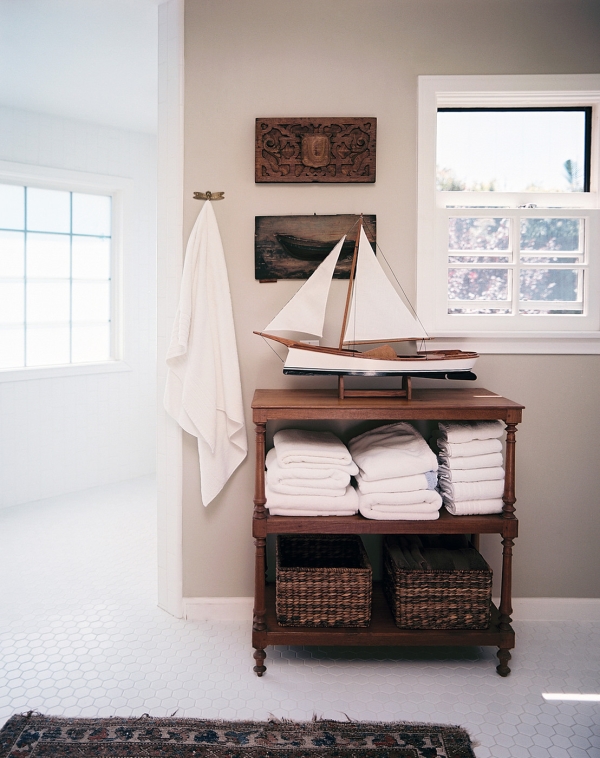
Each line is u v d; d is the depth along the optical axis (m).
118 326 4.65
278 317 2.38
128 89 3.60
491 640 2.26
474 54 2.56
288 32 2.56
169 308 2.65
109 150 4.41
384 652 2.45
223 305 2.55
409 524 2.24
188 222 2.60
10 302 4.11
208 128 2.58
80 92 3.65
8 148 3.90
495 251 2.65
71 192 4.36
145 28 2.81
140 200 4.64
